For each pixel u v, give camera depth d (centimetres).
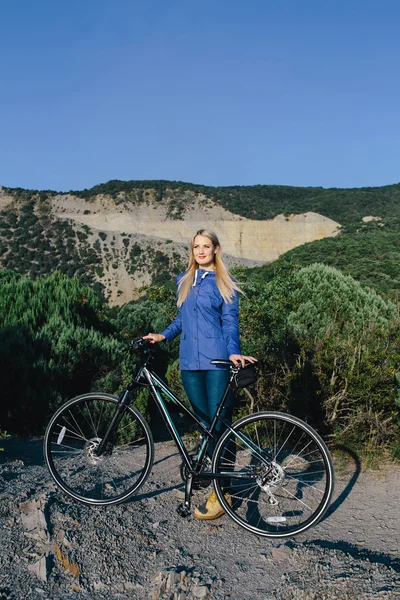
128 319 1224
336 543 344
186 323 384
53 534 339
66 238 9438
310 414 557
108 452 405
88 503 388
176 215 11475
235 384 369
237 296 384
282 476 366
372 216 10000
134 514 382
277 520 365
